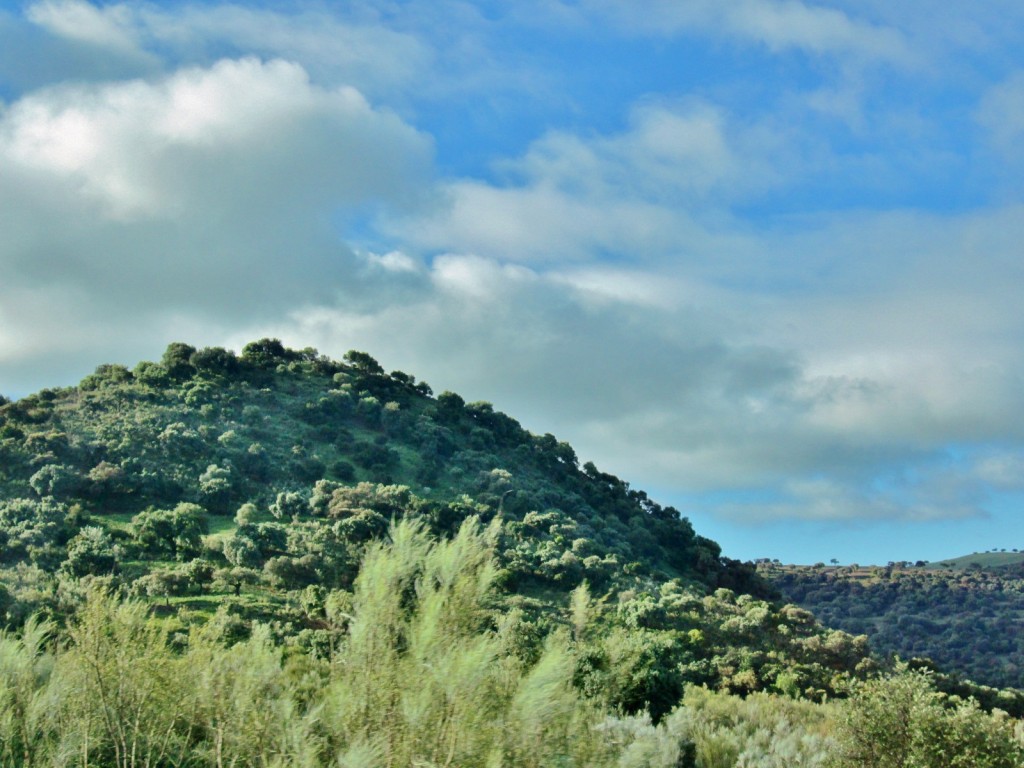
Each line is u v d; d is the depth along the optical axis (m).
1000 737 12.20
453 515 87.69
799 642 57.34
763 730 15.95
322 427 117.12
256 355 138.75
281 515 86.44
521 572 72.12
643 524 120.56
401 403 135.25
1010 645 107.31
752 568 122.75
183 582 52.34
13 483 83.38
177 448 98.62
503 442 138.25
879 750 12.59
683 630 55.75
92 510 81.81
